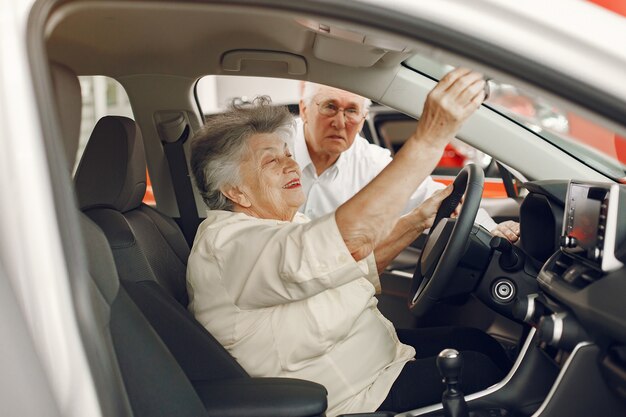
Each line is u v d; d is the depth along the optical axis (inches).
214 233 76.7
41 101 34.1
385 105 97.9
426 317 108.3
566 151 93.7
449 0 34.9
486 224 101.9
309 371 75.0
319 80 97.7
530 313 66.4
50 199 33.4
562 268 65.9
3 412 32.1
